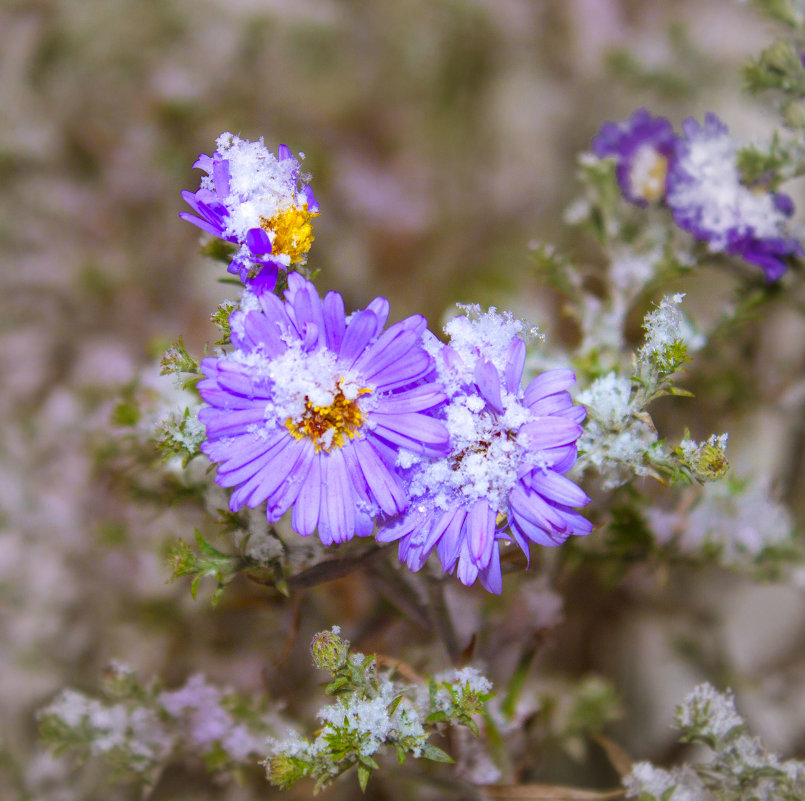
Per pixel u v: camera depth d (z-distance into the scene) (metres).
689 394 0.28
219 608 0.36
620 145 0.34
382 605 0.33
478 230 0.48
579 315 0.33
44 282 0.46
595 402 0.28
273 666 0.32
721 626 0.43
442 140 0.51
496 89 0.52
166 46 0.50
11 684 0.38
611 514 0.32
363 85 0.51
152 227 0.48
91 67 0.49
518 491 0.27
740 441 0.40
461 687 0.28
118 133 0.49
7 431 0.41
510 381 0.27
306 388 0.27
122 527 0.37
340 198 0.48
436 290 0.47
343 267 0.47
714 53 0.50
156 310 0.46
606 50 0.50
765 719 0.41
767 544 0.33
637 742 0.41
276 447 0.27
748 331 0.37
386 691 0.28
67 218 0.48
